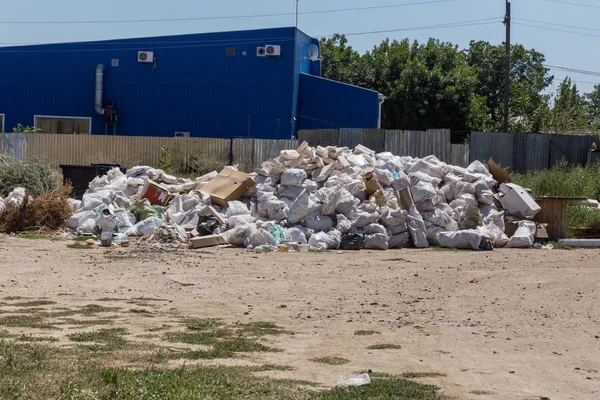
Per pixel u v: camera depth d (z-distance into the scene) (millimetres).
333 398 6930
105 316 11062
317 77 42594
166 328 10375
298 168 22156
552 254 19797
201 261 17062
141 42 43469
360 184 21578
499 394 7492
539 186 27906
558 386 7910
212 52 42906
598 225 23750
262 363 8586
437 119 50031
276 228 20016
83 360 8086
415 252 19703
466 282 15031
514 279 15477
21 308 11492
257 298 13000
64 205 22141
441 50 55281
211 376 7535
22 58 44281
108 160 33906
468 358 9094
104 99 43781
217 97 42906
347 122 42031
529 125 56250
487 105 58875
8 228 21250
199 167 32219
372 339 10039
